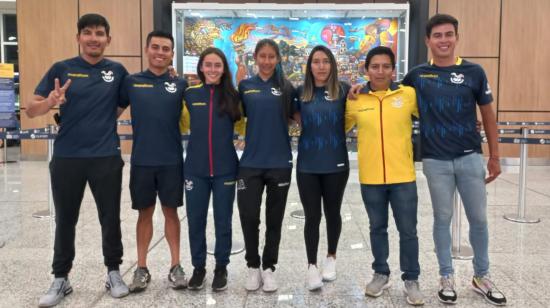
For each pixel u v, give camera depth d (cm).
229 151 282
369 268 328
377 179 271
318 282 284
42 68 912
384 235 281
